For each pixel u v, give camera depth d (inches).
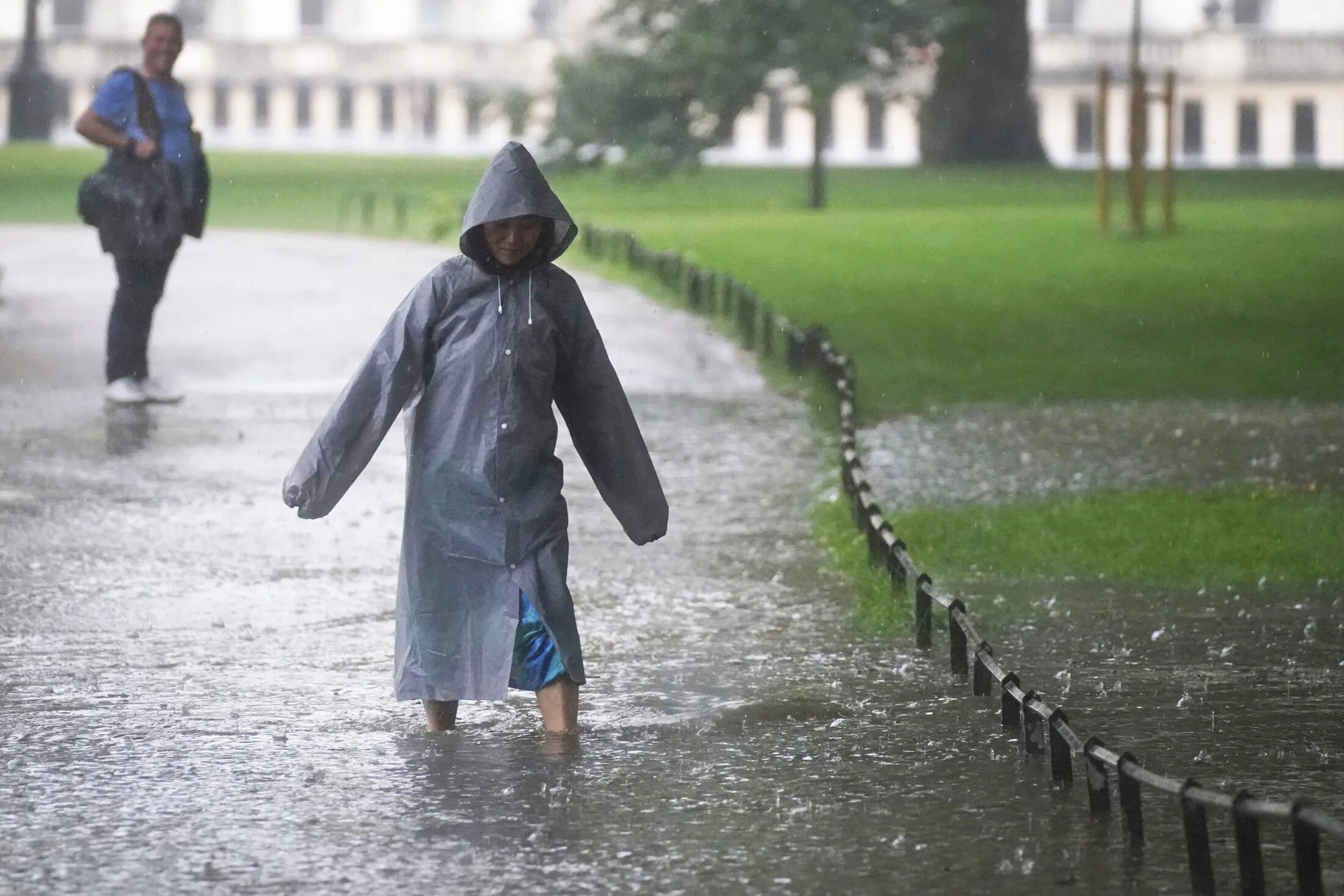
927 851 750.5
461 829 775.7
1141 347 2849.4
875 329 3046.3
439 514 882.1
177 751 888.3
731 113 5959.6
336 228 5364.2
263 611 1190.9
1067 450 1930.4
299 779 844.0
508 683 879.1
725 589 1264.8
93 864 733.3
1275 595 1248.8
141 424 2003.0
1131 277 3614.7
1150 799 822.5
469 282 881.5
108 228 2108.8
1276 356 2733.8
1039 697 876.6
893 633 1135.0
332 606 1205.7
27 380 2368.4
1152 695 1000.2
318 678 1029.2
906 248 4133.9
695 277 3341.5
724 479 1731.1
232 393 2263.8
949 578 1299.2
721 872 725.9
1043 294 3427.7
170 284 3676.2
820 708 966.4
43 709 961.5
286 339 2839.6
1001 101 6786.4
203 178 2138.3
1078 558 1349.7
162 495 1596.9
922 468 1802.4
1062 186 5925.2
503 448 876.6
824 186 5989.2
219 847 753.6
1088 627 1158.3
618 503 911.0
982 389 2427.4
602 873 723.4
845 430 1664.6
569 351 893.8
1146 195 5438.0
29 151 7790.4
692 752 885.2
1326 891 705.0
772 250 4163.4
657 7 6097.4
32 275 3902.6
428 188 6471.5
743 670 1048.2
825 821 787.4
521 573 884.6
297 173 7052.2
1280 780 853.8
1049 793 825.5
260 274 3914.9
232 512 1520.7
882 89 6382.9
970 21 6058.1
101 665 1055.6
